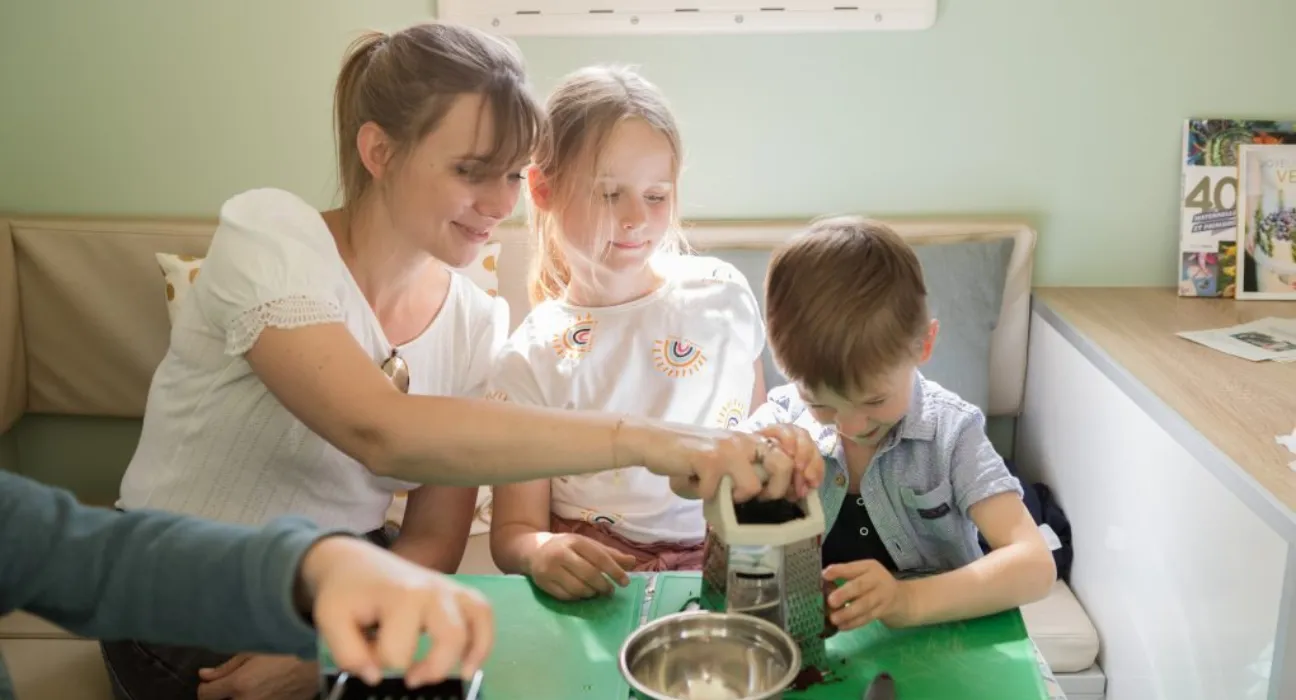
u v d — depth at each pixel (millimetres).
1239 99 2213
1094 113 2230
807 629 1083
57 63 2275
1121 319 2070
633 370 1647
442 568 1565
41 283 2262
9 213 2342
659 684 1018
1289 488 1330
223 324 1320
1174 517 1585
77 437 2398
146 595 627
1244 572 1373
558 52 2240
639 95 1595
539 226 1727
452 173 1326
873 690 1037
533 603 1234
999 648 1140
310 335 1242
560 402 1637
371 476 1535
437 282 1596
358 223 1451
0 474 681
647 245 1613
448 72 1301
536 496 1569
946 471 1380
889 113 2248
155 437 1493
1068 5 2182
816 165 2277
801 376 1326
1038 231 2289
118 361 2283
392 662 549
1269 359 1844
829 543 1450
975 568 1213
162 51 2268
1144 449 1695
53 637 1769
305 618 620
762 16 2184
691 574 1288
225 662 1422
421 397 1195
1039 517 2072
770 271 1375
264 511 1475
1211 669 1479
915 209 2289
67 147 2314
